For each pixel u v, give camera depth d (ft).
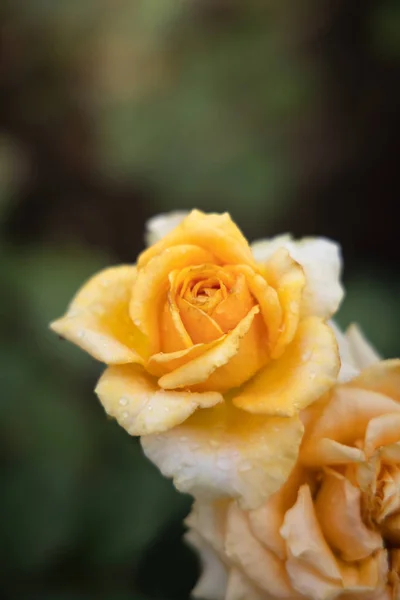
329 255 1.19
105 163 2.65
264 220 2.56
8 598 1.60
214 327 1.07
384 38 2.52
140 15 2.56
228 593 1.14
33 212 3.11
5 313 1.98
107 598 1.56
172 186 2.51
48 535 1.65
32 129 3.05
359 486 1.10
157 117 2.57
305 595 1.09
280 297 1.10
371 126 2.77
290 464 1.07
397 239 2.78
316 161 2.75
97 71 2.87
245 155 2.50
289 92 2.56
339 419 1.12
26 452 1.74
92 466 1.72
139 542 1.62
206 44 2.65
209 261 1.12
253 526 1.11
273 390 1.09
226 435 1.09
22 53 2.89
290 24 2.67
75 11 2.62
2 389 1.81
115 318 1.15
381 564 1.10
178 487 1.07
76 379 1.92
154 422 1.05
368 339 1.97
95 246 3.08
